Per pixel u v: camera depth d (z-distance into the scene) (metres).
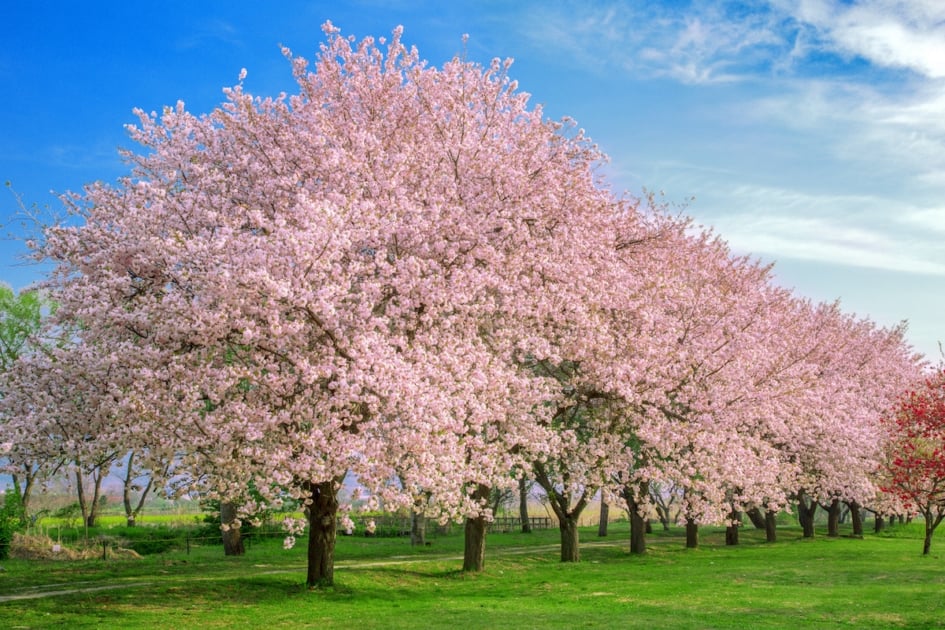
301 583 22.48
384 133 24.06
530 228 25.69
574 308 23.86
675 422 26.83
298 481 19.03
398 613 18.23
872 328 52.84
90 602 18.55
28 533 34.97
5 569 25.44
